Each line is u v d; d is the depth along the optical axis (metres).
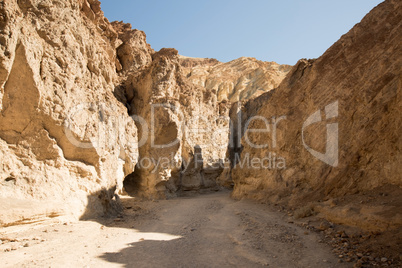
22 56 9.28
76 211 10.41
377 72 11.05
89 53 14.56
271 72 71.31
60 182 10.29
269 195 15.31
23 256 6.16
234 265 6.22
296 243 7.77
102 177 12.79
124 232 9.40
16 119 9.52
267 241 8.02
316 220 9.98
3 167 8.71
